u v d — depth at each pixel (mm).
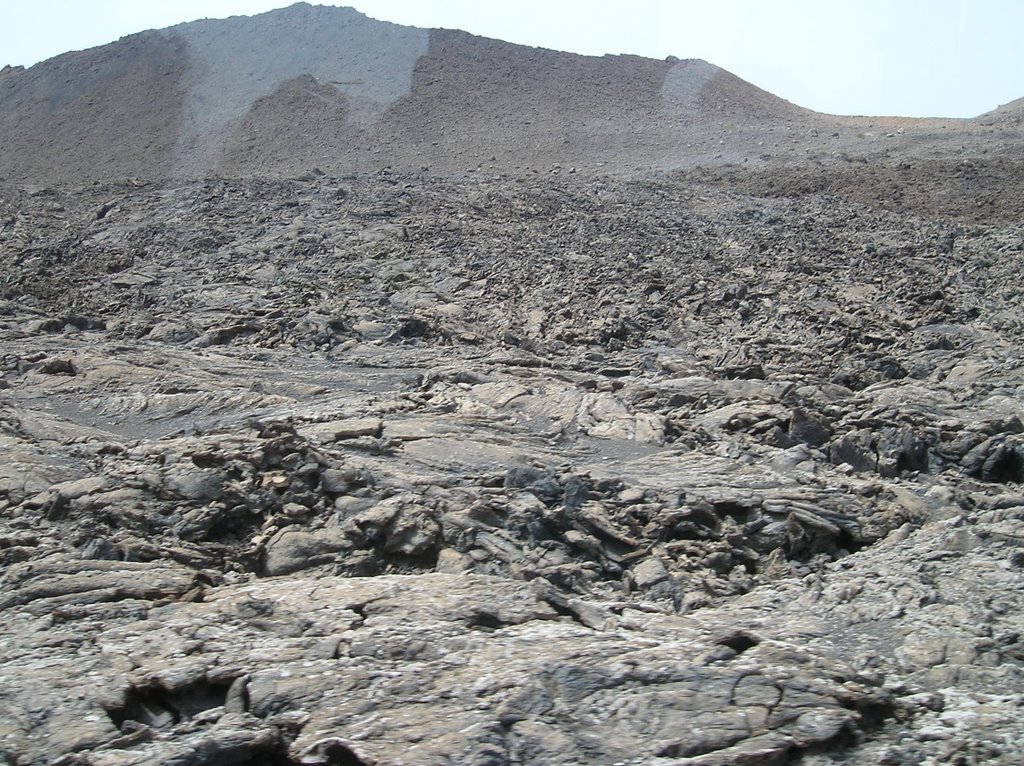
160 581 10492
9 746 7426
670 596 11195
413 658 8633
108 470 13500
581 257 31141
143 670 8438
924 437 16250
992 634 9469
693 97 72125
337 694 8008
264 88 70625
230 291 27359
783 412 17203
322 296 26641
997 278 29781
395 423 16234
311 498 12828
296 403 18109
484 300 26797
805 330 24578
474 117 66562
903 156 51969
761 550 12688
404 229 33500
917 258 32250
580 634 9039
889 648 9406
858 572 11305
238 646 8891
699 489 13898
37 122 68688
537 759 7234
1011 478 15805
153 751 7344
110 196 41188
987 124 59750
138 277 29453
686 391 18938
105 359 20391
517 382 18719
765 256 32094
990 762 7324
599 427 16516
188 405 18062
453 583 10367
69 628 9383
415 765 7113
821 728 7531
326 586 10266
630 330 24500
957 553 11461
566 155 59938
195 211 36781
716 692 7914
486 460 14820
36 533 11852
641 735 7465
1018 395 19109
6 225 36562
